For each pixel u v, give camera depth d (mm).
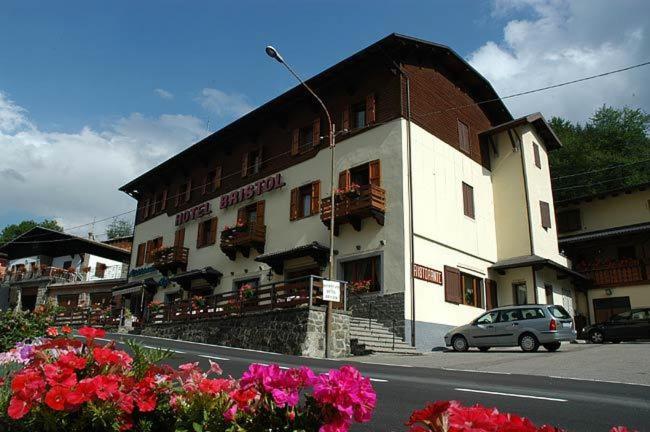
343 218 20781
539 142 27609
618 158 38031
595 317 27234
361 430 5496
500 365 12961
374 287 20031
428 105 22438
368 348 16641
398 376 10258
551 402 7184
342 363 12930
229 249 26266
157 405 2992
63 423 2729
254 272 25125
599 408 6797
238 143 28828
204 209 29500
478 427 2004
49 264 45250
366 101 22422
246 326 19094
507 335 17312
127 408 2793
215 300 22172
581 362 13039
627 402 7258
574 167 39031
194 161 32062
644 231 25656
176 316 24359
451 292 20812
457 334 18406
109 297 37375
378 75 22281
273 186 25219
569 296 26844
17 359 5000
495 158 26109
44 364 2924
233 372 9484
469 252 22656
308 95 24469
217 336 20672
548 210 26469
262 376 2850
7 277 44156
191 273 27703
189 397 2959
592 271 27719
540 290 23672
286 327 17078
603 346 18000
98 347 3156
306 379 2832
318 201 22938
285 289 18703
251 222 24828
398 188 20078
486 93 26062
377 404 6934
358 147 22000
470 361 14273
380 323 19078
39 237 44031
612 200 30453
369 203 19797
